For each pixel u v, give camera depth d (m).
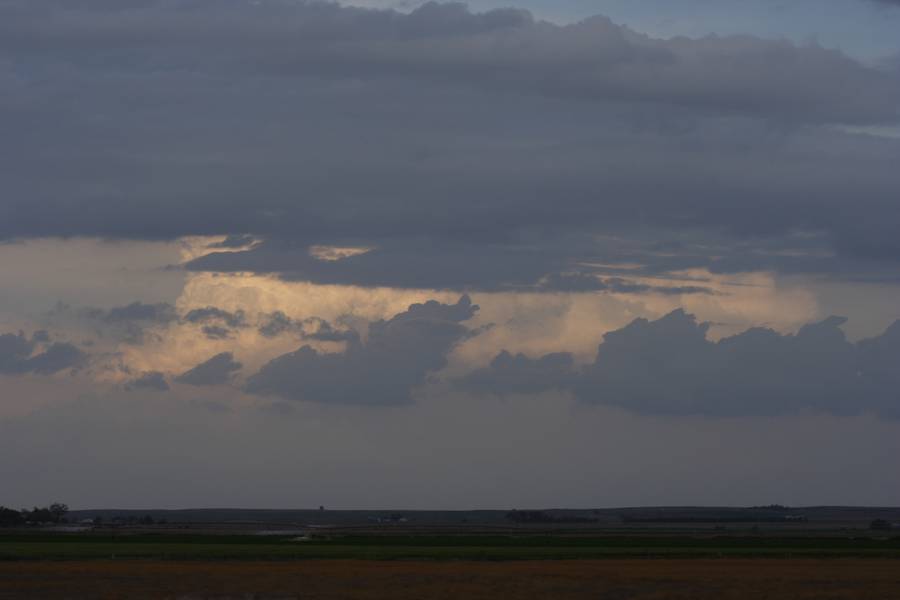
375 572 117.00
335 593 97.62
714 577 112.94
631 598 95.81
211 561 131.75
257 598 94.62
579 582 107.31
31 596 95.38
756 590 101.50
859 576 114.94
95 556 138.12
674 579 110.56
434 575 113.56
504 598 94.88
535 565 127.94
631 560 138.25
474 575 113.75
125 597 94.94
